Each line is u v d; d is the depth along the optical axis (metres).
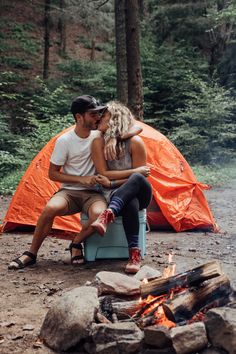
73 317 2.52
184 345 2.29
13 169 11.94
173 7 16.59
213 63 17.14
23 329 2.79
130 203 3.91
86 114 4.07
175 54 16.23
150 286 2.74
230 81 16.20
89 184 4.09
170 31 17.41
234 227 6.18
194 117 13.67
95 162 4.10
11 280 3.79
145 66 15.59
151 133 6.13
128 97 10.28
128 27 10.02
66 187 4.27
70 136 4.18
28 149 12.58
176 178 5.89
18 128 15.81
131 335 2.38
